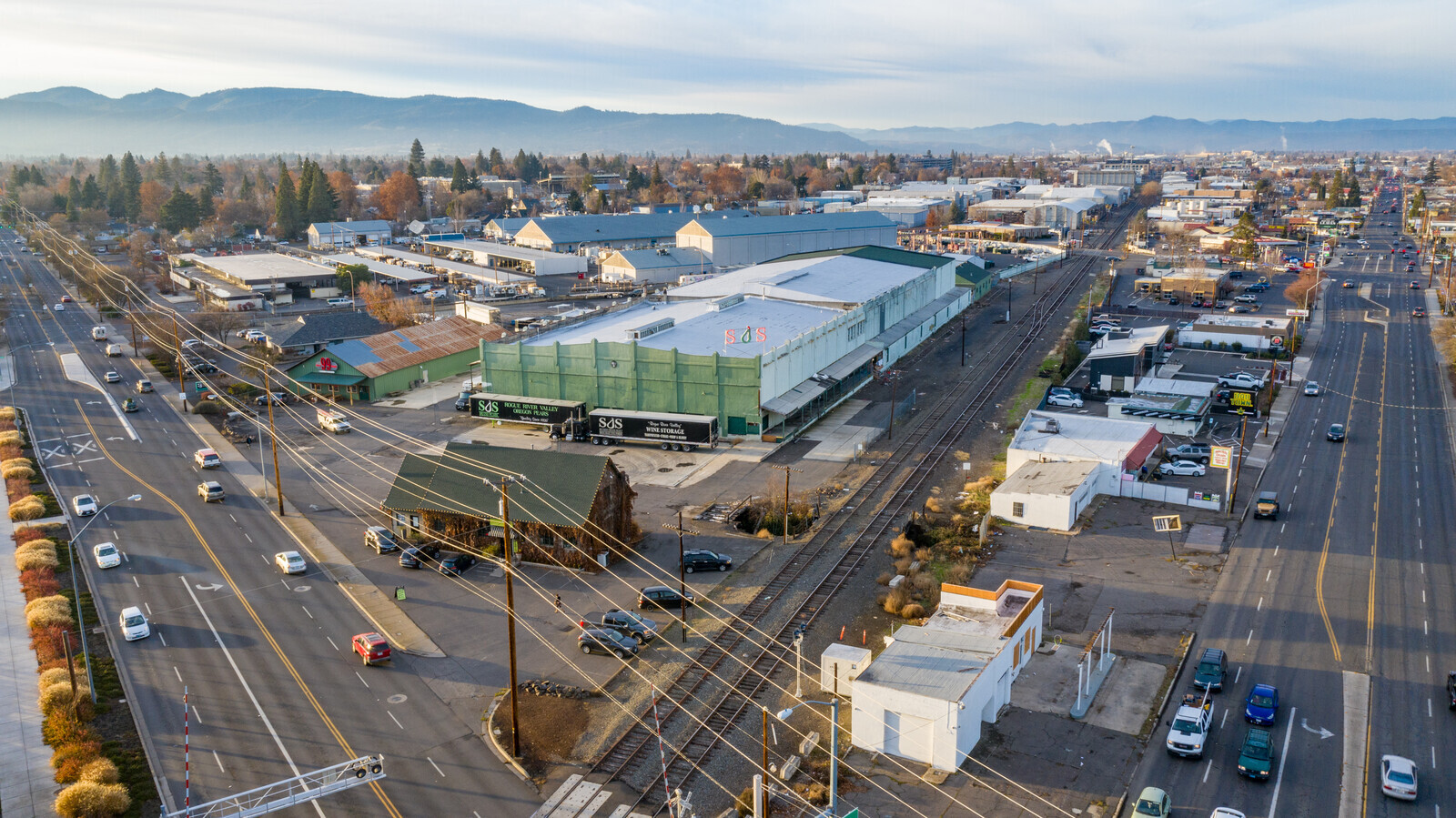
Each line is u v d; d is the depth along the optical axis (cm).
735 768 5103
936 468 9975
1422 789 4809
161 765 5112
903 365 14588
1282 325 15875
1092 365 12650
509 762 5138
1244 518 8450
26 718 5619
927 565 7575
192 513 8912
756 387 10694
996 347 15662
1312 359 14300
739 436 10906
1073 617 6694
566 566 7638
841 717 5609
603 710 5644
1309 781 4891
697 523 8525
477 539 7931
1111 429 10256
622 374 11138
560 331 12538
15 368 15138
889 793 4862
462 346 14625
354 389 12988
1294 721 5419
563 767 5100
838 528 8394
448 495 8038
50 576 7394
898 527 8412
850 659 5741
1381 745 5184
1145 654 6184
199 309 19962
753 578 7438
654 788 4922
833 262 17188
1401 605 6794
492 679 6003
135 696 5800
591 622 6650
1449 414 11500
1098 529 8294
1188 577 7300
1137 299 19512
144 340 16925
